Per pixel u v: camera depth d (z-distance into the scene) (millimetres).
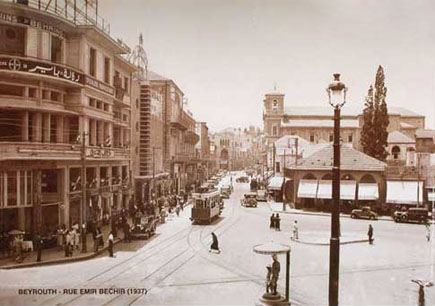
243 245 32906
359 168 54812
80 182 34031
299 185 57594
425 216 46906
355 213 51188
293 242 34531
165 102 66188
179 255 28844
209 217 43625
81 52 33281
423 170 54969
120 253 29156
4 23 28188
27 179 28406
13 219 29547
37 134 30141
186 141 87875
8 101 28094
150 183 52875
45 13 29484
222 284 22266
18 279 22359
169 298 19734
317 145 78125
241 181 123250
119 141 45406
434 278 24188
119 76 44469
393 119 90875
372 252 31312
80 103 32938
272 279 19219
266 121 106875
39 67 28719
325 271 25453
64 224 29734
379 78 60344
